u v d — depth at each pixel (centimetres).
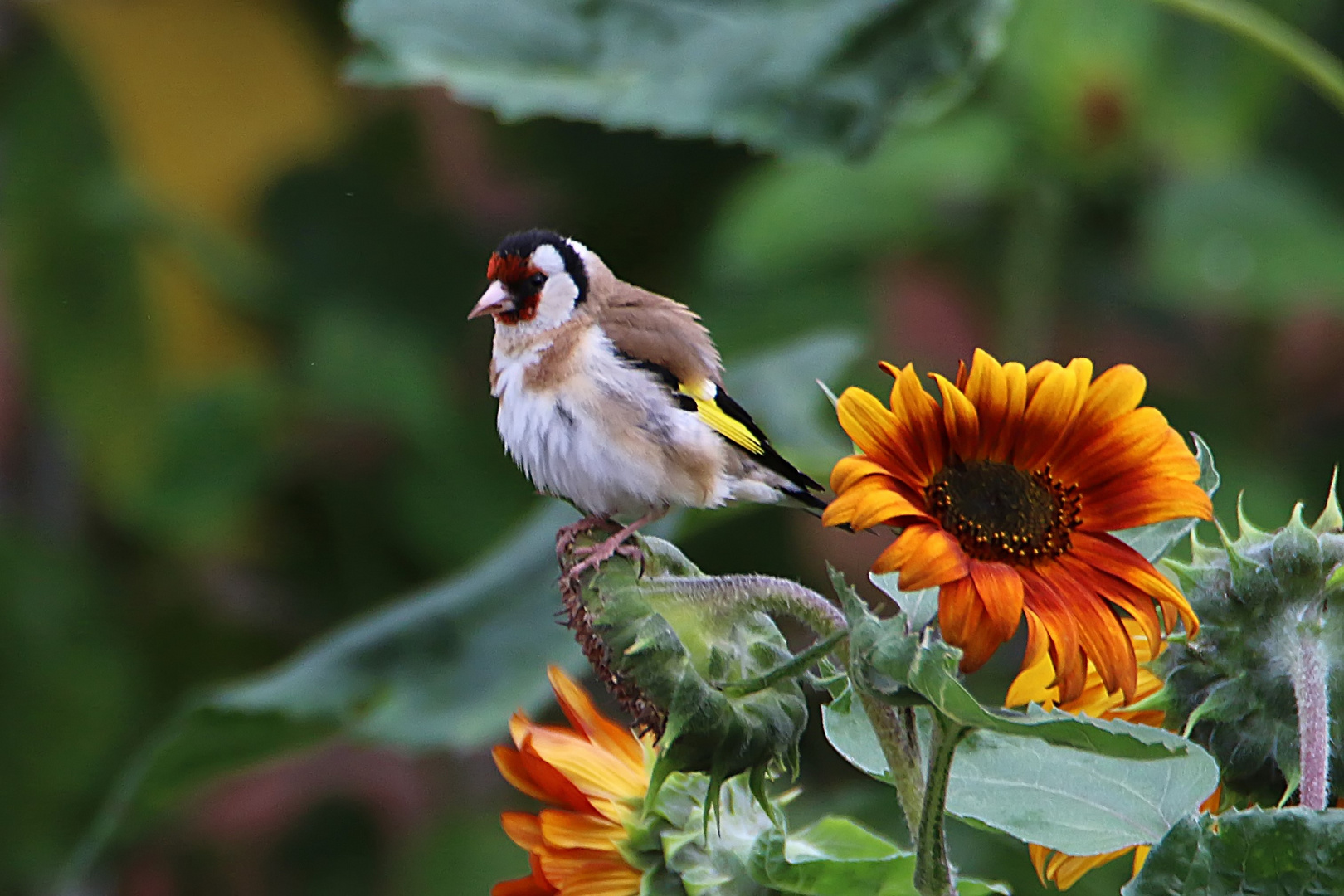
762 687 374
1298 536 422
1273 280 1072
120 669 1166
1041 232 1095
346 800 1151
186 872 1148
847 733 420
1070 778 409
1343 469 1162
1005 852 793
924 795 364
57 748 1145
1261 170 1129
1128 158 1079
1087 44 1060
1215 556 434
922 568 354
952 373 1125
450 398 1170
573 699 462
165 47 1217
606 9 490
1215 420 1177
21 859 1114
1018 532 376
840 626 416
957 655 351
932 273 1144
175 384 1208
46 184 1211
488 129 1247
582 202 1242
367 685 734
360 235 1222
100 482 1199
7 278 1199
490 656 737
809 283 1138
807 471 816
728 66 481
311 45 1249
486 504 1146
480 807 1144
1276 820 362
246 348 1220
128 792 723
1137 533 437
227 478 1166
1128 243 1138
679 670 404
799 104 478
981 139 1080
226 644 1187
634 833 437
